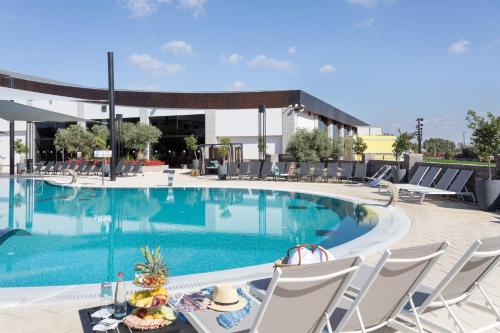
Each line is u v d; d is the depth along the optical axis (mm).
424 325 3279
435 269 4961
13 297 4035
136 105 33031
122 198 13789
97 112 33031
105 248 7082
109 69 18703
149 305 2984
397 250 2537
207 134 31625
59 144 31406
